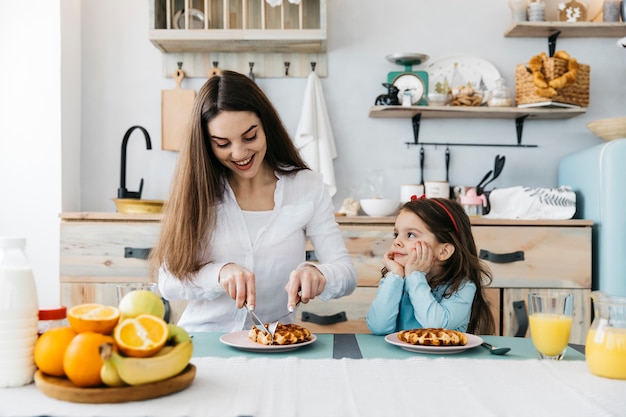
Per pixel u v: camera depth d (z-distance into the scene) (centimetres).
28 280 90
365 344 122
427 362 103
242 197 160
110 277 235
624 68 278
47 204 257
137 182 276
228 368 98
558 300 110
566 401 81
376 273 237
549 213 247
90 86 276
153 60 277
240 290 128
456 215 172
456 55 276
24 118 257
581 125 278
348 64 278
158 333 85
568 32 270
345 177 278
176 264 145
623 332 94
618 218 232
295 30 254
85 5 276
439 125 278
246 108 140
